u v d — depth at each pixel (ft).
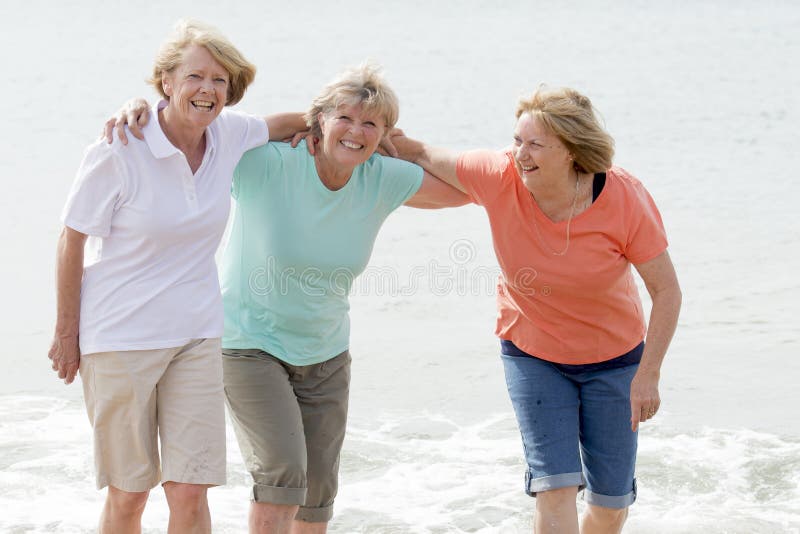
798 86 178.81
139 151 31.78
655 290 35.81
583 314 35.86
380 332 66.74
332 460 37.19
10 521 40.45
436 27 297.12
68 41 256.73
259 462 34.71
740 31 275.18
